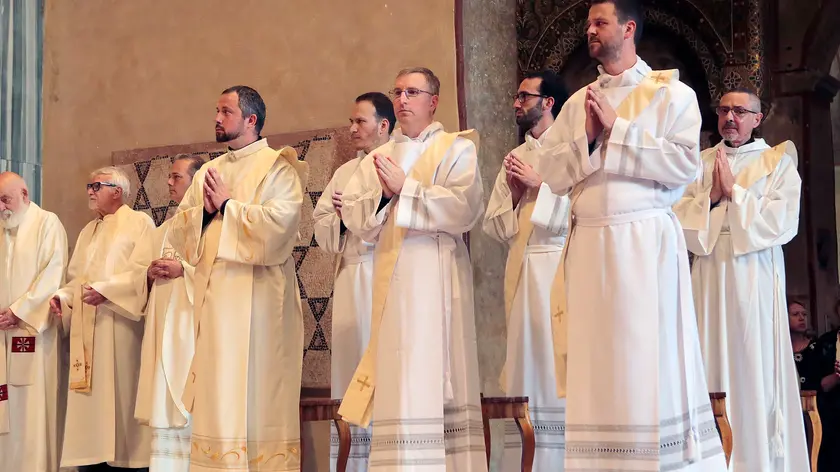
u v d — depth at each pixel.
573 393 5.70
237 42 10.80
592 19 5.98
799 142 11.74
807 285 11.73
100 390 9.43
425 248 6.48
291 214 7.29
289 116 10.41
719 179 7.86
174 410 8.62
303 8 10.45
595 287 5.71
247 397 7.12
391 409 6.25
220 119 7.71
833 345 10.65
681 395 5.66
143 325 9.67
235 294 7.21
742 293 7.93
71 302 9.77
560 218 8.16
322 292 9.88
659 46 11.19
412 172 6.71
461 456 6.39
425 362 6.30
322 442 9.71
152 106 11.27
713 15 10.84
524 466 6.91
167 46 11.24
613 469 5.51
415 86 6.88
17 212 9.93
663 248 5.73
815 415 8.16
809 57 11.72
